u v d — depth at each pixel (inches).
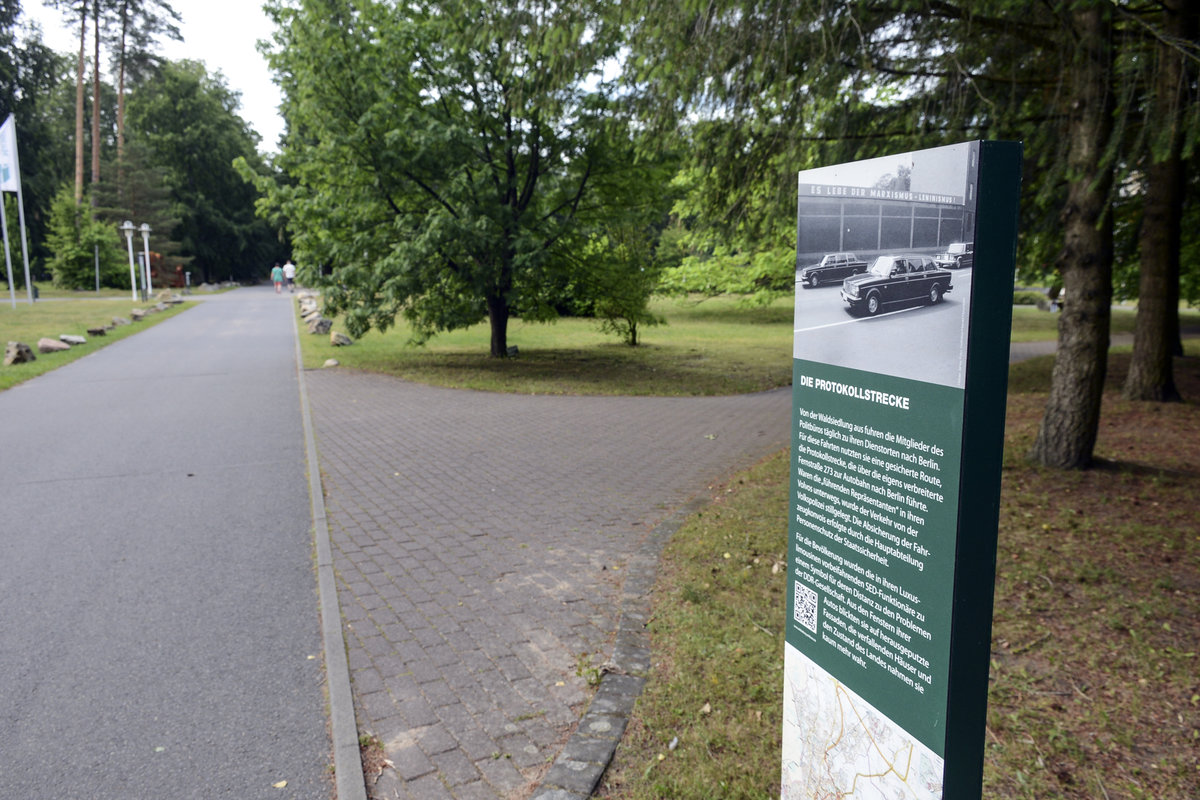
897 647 92.1
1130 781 128.5
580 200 737.0
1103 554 223.0
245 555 248.1
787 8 250.7
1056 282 569.6
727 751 138.6
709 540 248.1
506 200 698.8
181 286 2249.0
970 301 77.9
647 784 130.0
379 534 265.9
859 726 100.0
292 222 706.2
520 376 667.4
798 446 107.9
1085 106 260.8
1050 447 314.2
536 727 149.7
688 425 463.5
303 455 390.0
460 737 146.8
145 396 567.2
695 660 169.9
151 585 224.1
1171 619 182.5
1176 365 653.9
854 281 94.0
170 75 2465.6
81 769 140.0
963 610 83.6
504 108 645.9
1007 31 280.7
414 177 652.7
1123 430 399.5
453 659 176.6
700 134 333.1
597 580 222.1
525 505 300.2
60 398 557.9
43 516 290.5
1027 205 410.6
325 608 203.9
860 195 91.7
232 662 178.7
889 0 261.7
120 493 321.4
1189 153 233.9
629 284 773.3
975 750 87.6
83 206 2058.3
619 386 615.5
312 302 1416.1
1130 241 558.9
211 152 2509.8
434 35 623.5
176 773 138.9
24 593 218.7
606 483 333.1
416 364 745.0
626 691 159.2
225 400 551.8
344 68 620.4
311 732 151.2
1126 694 153.0
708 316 1510.8
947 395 81.7
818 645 107.0
